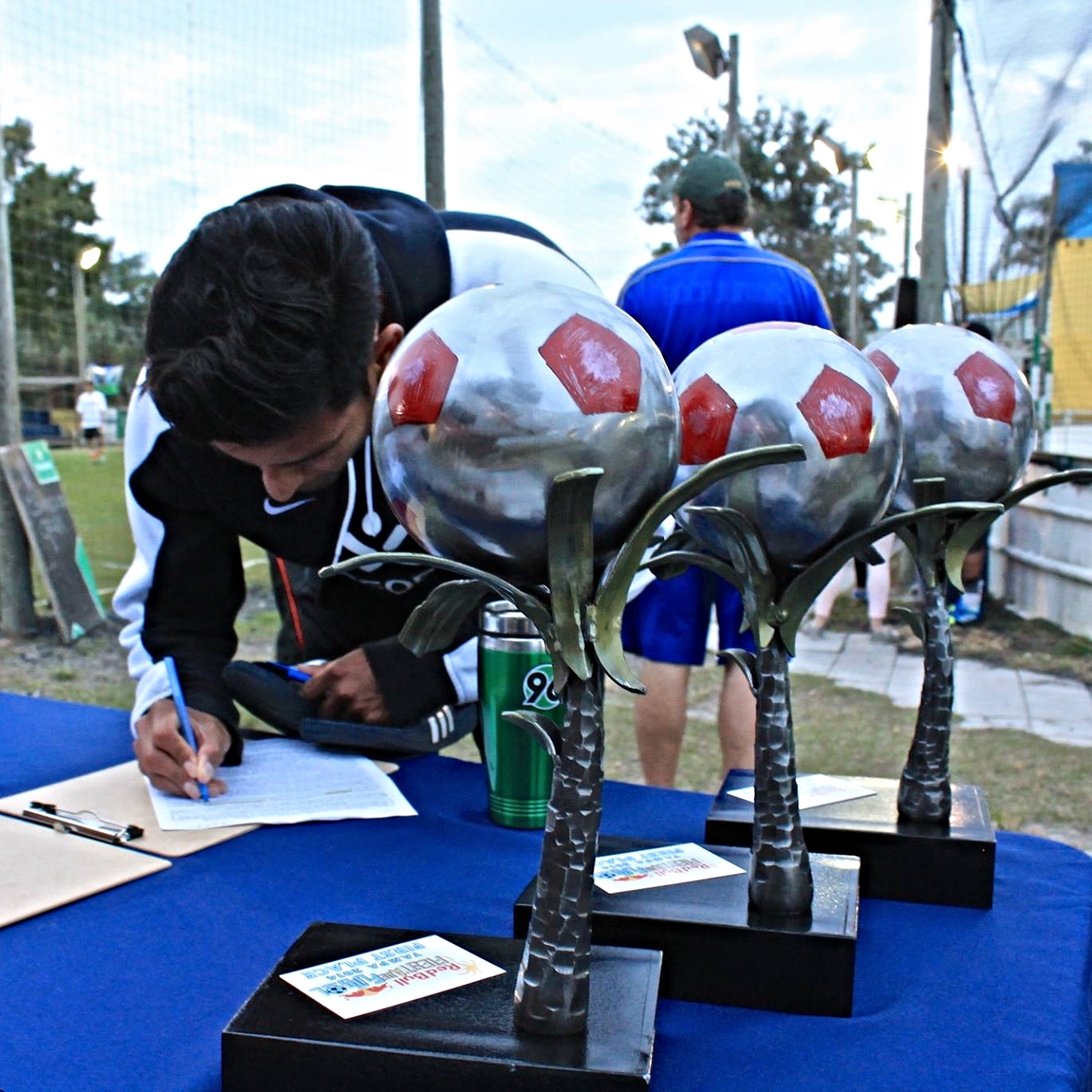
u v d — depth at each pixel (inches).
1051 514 207.8
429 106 203.2
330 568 24.9
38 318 396.2
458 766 51.4
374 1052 24.4
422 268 48.1
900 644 201.2
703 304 88.2
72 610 198.1
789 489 29.1
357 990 27.0
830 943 28.6
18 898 35.2
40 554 194.2
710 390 30.1
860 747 136.0
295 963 28.5
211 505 50.0
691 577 91.3
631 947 29.8
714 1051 27.2
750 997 29.3
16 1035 27.7
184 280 34.5
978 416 36.2
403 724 50.8
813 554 30.5
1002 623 212.7
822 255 817.5
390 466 25.7
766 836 30.5
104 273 325.7
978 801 40.4
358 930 30.5
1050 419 196.2
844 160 275.7
